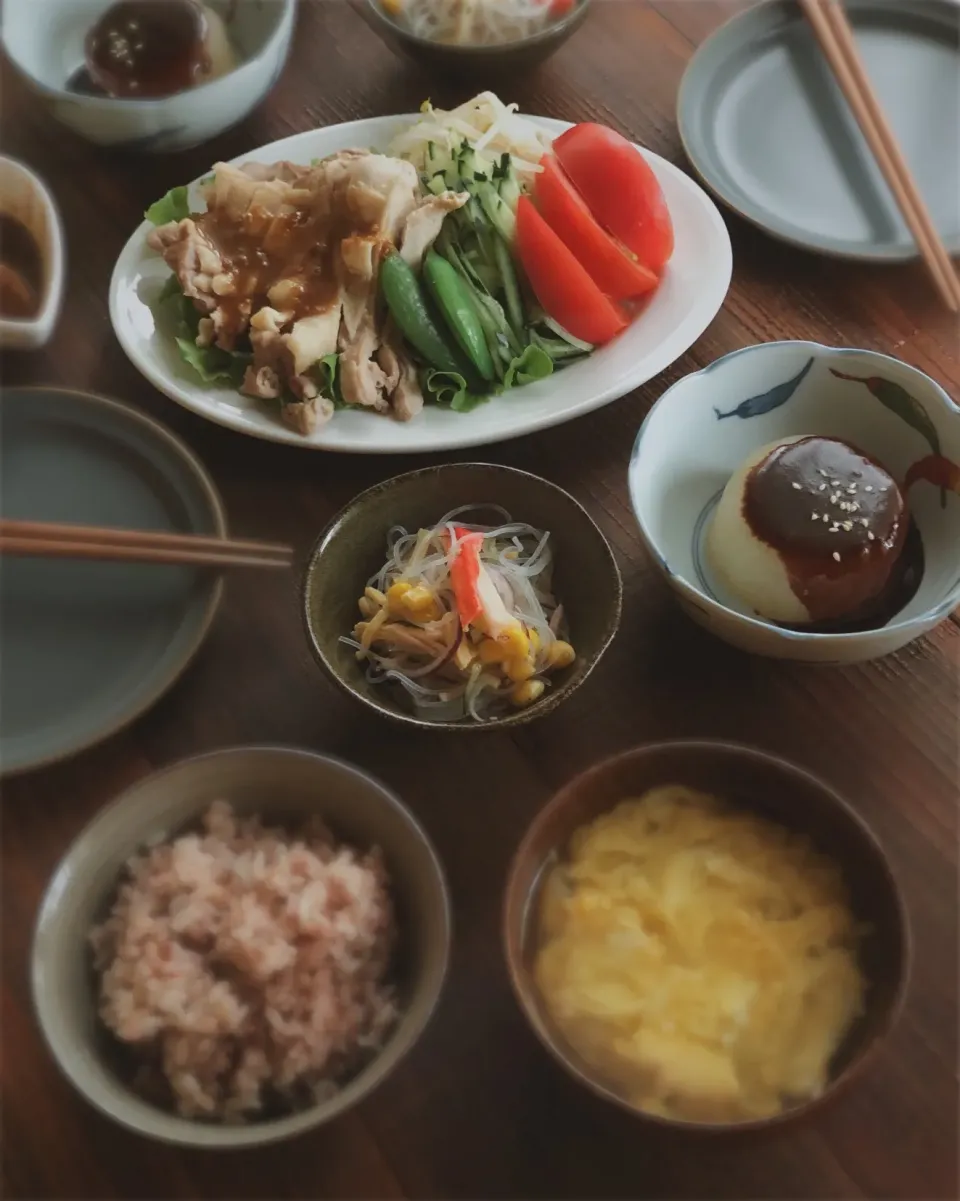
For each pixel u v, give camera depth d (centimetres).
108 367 62
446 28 71
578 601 52
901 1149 43
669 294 60
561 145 63
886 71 69
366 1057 43
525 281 61
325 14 75
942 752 50
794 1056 42
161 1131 40
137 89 68
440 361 58
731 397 53
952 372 59
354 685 49
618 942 43
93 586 54
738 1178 43
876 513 50
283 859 44
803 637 46
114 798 47
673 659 52
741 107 68
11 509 56
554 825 44
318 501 57
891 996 41
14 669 53
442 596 51
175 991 42
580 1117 44
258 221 60
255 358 57
